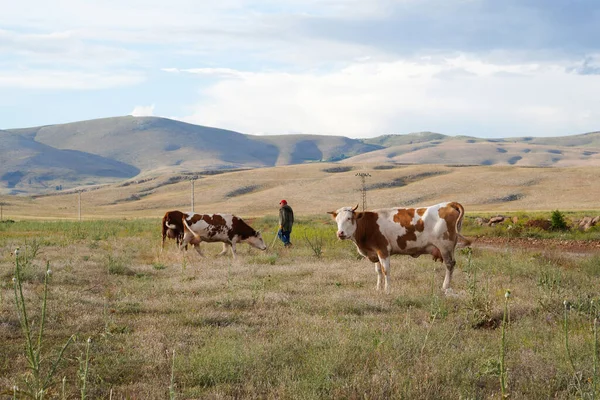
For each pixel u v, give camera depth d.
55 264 15.99
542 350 8.00
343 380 6.77
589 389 6.28
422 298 11.78
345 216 13.16
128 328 9.37
